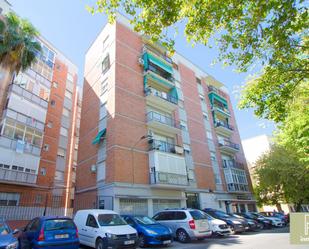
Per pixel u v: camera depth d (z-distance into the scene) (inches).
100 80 821.2
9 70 601.6
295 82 284.8
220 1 211.5
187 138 882.1
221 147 1030.4
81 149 815.7
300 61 267.4
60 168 994.7
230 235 552.4
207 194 835.4
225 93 1339.8
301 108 413.1
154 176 649.0
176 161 725.3
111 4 240.5
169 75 924.6
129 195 588.7
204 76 1208.2
